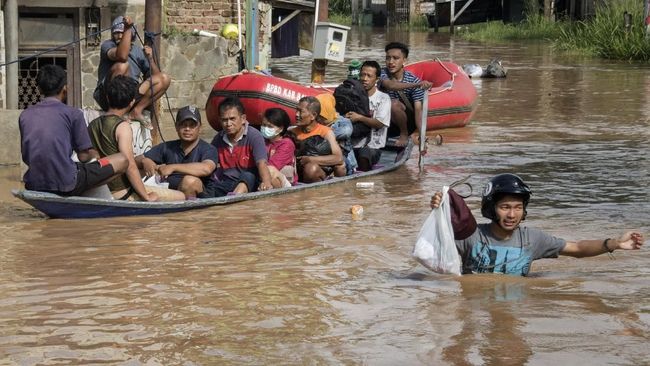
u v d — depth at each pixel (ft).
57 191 30.50
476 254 24.12
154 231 29.32
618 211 32.63
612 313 21.27
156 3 43.86
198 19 66.69
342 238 28.58
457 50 122.31
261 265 25.46
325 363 18.54
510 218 23.40
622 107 64.13
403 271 24.91
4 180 38.37
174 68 61.52
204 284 23.66
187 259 26.00
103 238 28.35
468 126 55.67
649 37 105.19
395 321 20.85
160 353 19.07
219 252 26.78
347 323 20.80
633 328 20.33
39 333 20.17
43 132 30.27
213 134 51.26
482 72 86.63
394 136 47.57
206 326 20.62
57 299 22.40
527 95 72.02
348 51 120.16
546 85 79.30
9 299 22.38
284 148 36.91
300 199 34.76
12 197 34.91
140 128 39.88
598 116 59.57
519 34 147.54
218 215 31.81
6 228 29.66
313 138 38.32
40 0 53.57
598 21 115.85
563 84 79.97
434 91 53.36
